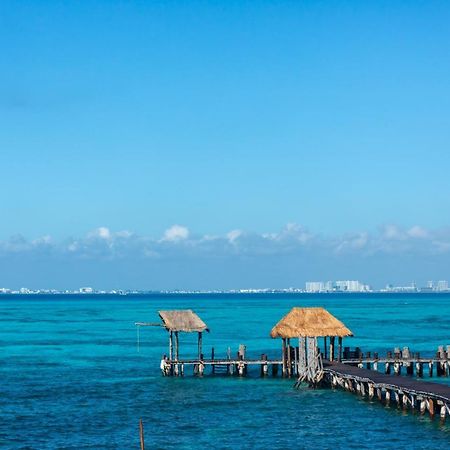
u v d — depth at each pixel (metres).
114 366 90.12
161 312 81.25
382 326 161.25
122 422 56.53
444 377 79.12
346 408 60.62
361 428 53.44
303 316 76.00
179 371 80.19
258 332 145.25
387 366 79.56
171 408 61.78
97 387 73.12
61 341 126.38
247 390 70.38
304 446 48.84
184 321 80.50
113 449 48.50
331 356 76.75
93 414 59.53
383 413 58.03
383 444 48.94
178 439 51.00
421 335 134.88
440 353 80.12
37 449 48.62
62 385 74.56
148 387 72.81
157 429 54.03
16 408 62.16
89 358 99.50
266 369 79.00
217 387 72.38
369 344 117.62
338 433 52.12
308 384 72.69
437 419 55.34
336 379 70.31
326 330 74.56
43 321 190.25
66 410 61.19
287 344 77.81
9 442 50.47
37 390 71.44
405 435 51.03
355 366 75.25
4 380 78.38
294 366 79.50
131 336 137.50
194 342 123.88
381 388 62.38
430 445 48.34
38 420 57.28
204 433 52.66
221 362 78.81
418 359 79.19
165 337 134.62
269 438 51.06
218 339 129.00
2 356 102.31
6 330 155.00
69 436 52.12
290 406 61.94
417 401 59.91
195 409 61.28
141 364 92.00
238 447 48.72
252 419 57.12
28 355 103.69
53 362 94.81
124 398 66.75
